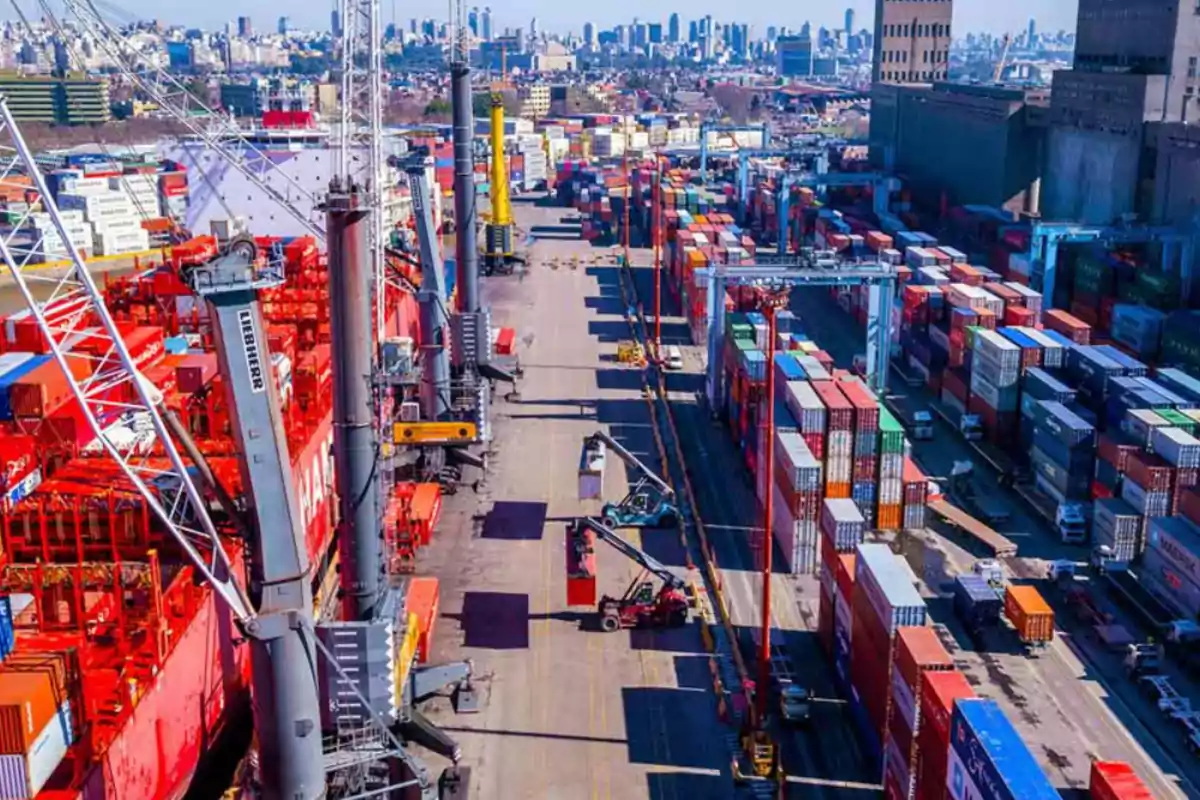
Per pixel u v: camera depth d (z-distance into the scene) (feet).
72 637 161.17
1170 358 357.61
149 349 241.35
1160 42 482.28
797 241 635.25
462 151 318.86
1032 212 597.93
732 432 337.72
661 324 487.61
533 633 221.46
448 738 172.65
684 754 182.80
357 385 161.68
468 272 326.24
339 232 155.74
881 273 361.71
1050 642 216.54
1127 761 179.63
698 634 221.66
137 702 150.30
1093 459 268.41
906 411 360.48
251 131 384.06
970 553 256.73
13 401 200.75
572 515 280.10
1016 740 131.64
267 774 136.36
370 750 153.48
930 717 150.00
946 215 636.07
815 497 244.22
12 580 166.20
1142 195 481.46
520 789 173.37
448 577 245.45
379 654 153.48
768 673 199.11
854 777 177.37
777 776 174.50
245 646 197.88
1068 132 544.21
